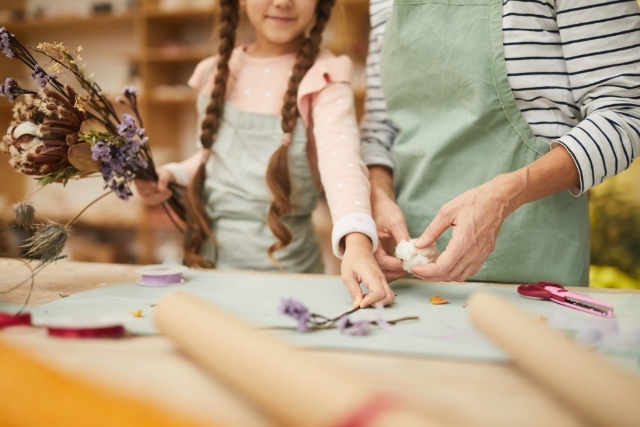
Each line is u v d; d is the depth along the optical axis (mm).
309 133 1245
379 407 322
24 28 3652
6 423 384
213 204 1270
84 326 591
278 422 396
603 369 396
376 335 625
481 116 1029
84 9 3566
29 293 805
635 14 939
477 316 565
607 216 2246
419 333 632
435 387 471
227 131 1281
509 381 486
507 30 997
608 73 942
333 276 988
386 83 1135
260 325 655
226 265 1258
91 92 963
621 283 2197
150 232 3377
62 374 438
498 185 854
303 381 371
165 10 3305
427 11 1062
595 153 875
